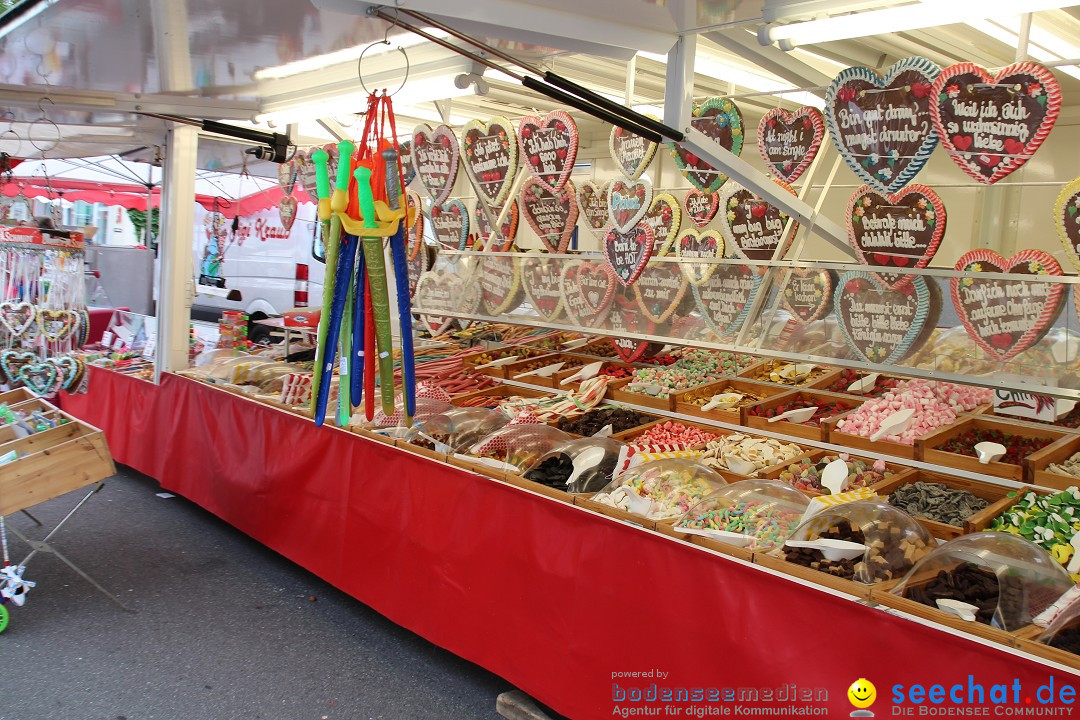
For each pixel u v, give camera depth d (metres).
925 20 2.31
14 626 3.74
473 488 3.25
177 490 5.32
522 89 5.82
